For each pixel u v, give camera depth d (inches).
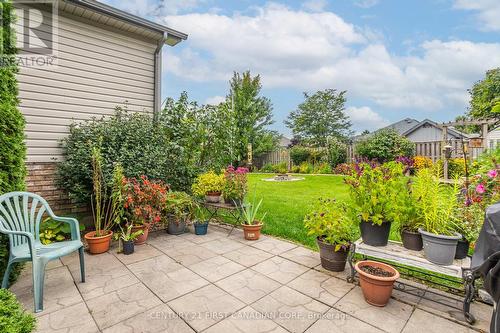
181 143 206.1
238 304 91.5
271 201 255.9
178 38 208.5
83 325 80.3
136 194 151.1
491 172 114.8
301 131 928.9
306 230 167.6
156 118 200.4
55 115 167.6
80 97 176.7
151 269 118.3
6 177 105.3
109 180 156.3
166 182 197.6
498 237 64.1
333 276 111.8
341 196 278.1
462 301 92.8
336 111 892.0
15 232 87.7
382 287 87.7
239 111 639.8
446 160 297.7
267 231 170.7
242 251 139.9
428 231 95.0
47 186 165.2
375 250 101.4
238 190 172.1
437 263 88.0
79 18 175.0
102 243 137.2
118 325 80.4
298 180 419.8
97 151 148.1
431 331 78.0
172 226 167.9
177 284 105.0
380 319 83.5
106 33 186.4
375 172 108.9
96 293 98.3
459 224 97.5
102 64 185.2
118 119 179.6
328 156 531.8
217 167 225.5
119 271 116.3
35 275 87.3
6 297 58.3
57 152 168.6
